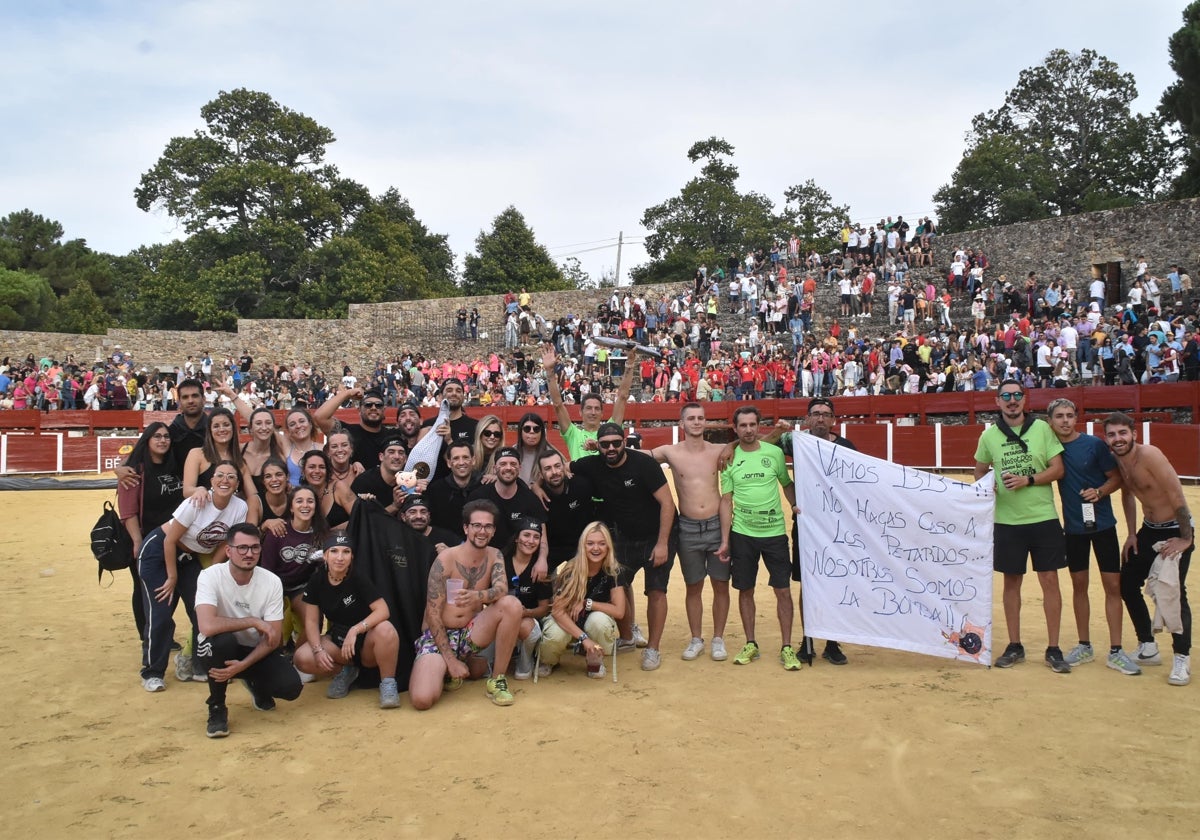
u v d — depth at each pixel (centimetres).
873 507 690
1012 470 666
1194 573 970
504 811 433
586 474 693
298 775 482
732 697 602
